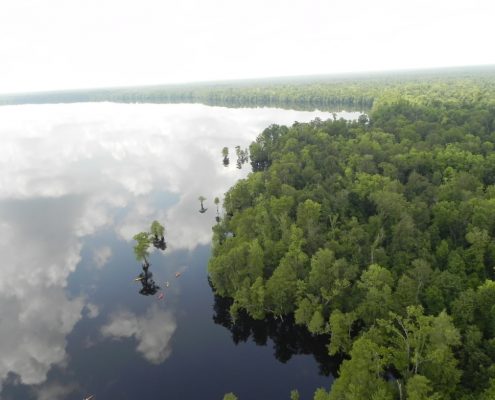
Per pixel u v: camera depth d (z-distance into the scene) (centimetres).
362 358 5891
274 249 9050
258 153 19088
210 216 14412
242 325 8731
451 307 6919
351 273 7738
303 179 13638
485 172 12519
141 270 11225
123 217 14825
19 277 11169
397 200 10044
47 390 7400
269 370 7675
